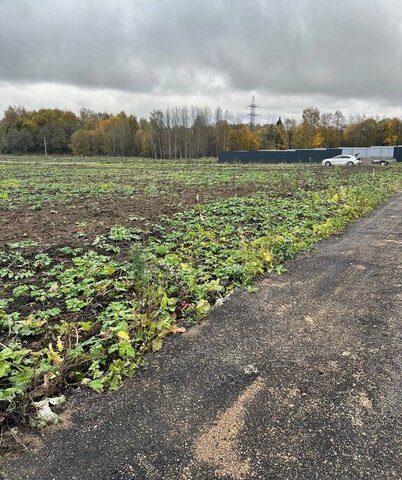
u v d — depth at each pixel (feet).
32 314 12.57
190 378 9.60
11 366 9.71
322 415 8.27
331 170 89.71
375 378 9.52
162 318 12.17
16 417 8.16
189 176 74.33
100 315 12.35
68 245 21.24
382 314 13.00
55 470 6.99
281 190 44.52
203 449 7.42
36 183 60.95
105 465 7.09
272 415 8.29
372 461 7.09
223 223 26.63
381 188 48.49
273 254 19.08
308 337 11.54
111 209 33.99
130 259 17.93
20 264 17.92
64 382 9.30
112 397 8.93
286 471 6.91
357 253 20.43
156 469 6.99
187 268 16.49
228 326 12.23
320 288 15.46
